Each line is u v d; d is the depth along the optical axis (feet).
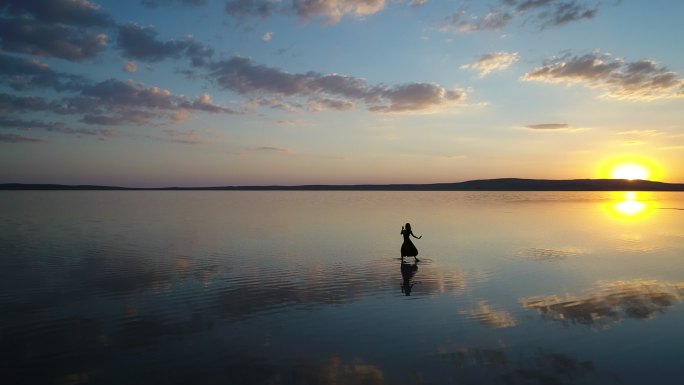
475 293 47.47
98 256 70.59
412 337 34.27
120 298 45.62
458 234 102.83
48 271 58.70
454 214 170.91
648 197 453.17
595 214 169.58
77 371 28.32
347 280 53.93
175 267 61.72
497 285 51.06
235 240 91.45
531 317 39.06
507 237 96.89
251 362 29.73
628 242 87.97
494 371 28.22
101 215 164.25
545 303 43.45
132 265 63.21
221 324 37.52
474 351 31.48
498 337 34.17
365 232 107.45
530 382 26.71
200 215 166.71
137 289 49.37
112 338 34.19
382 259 68.85
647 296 45.73
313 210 202.90
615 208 214.90
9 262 65.05
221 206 245.24
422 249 79.00
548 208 214.69
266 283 52.34
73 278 54.70
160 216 160.66
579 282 52.31
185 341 33.58
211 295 46.91
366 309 41.78
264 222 135.54
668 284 51.03
